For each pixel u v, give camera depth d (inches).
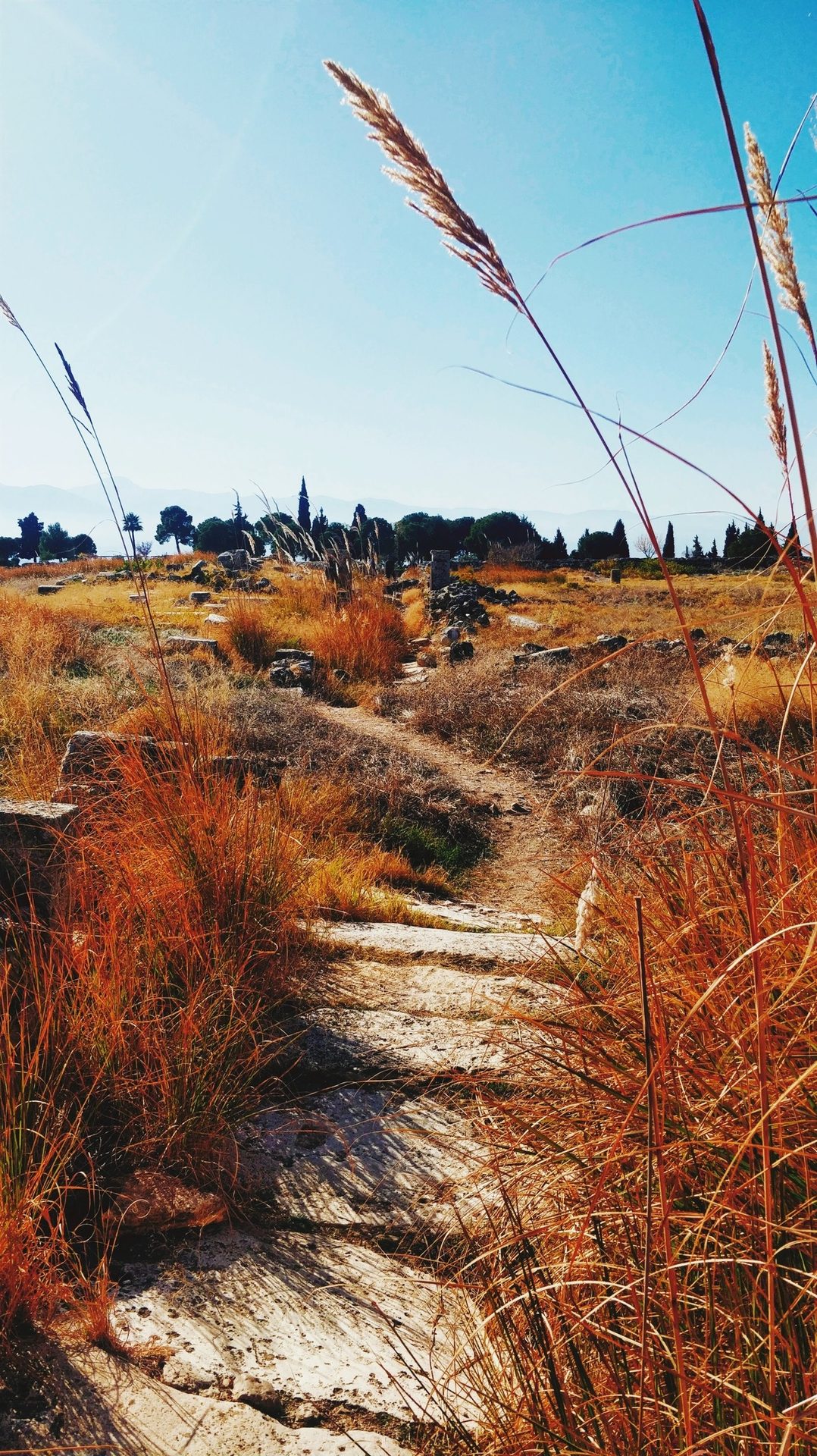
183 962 127.6
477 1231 88.0
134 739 164.6
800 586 54.2
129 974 120.6
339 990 148.4
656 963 78.1
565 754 381.7
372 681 569.3
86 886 132.3
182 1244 91.1
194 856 141.3
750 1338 53.1
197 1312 81.0
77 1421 66.8
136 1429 66.5
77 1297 81.0
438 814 331.0
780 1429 47.2
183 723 223.5
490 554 1747.0
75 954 115.6
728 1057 64.7
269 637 597.6
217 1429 67.0
